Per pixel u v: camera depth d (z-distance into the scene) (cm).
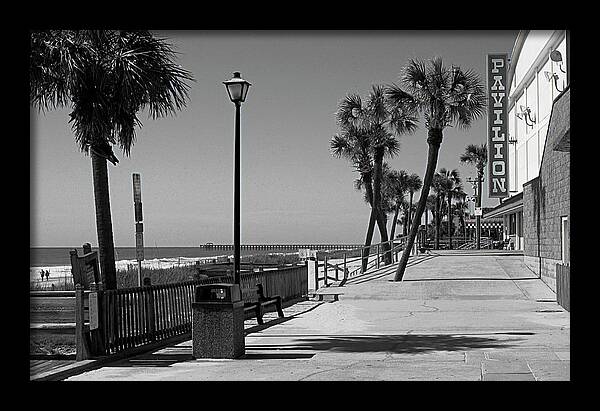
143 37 1313
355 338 1455
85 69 1273
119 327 1173
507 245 6275
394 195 7112
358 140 3769
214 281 1588
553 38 3544
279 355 1206
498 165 5244
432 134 2825
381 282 2814
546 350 1250
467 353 1215
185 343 1341
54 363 1078
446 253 4894
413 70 2814
